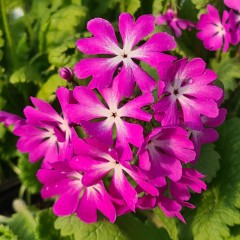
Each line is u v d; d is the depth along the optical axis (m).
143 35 0.10
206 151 0.12
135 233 0.12
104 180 0.11
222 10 0.14
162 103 0.09
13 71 0.15
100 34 0.10
